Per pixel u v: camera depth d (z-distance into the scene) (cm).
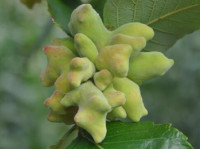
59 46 23
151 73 23
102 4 27
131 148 22
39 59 75
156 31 26
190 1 25
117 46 22
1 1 80
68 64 23
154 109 68
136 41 22
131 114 23
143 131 23
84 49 23
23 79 71
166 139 22
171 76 68
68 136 24
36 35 77
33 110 72
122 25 24
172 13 25
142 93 69
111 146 23
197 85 68
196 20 25
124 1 25
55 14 26
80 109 22
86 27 23
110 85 23
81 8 23
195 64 69
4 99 69
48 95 73
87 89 22
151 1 25
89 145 23
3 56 71
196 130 68
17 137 68
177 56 69
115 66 22
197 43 69
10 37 75
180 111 68
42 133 71
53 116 24
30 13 80
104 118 22
